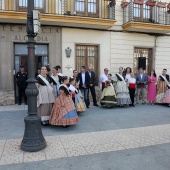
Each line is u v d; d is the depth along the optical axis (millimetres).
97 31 10219
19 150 4277
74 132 5500
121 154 4148
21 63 9477
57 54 9703
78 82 8234
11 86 9242
